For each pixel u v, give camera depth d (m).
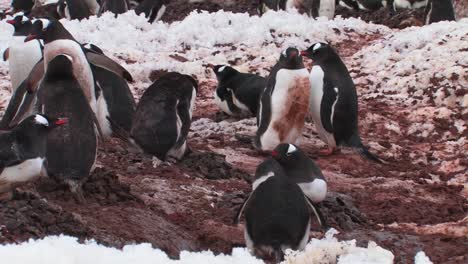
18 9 39.38
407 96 22.92
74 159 12.71
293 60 18.45
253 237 11.78
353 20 29.69
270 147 18.94
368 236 13.80
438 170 19.02
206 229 13.30
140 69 24.31
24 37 20.45
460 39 24.80
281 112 18.66
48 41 16.75
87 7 36.78
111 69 17.41
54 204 12.20
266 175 12.22
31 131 11.68
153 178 15.33
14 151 11.49
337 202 15.27
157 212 13.62
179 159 17.02
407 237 13.92
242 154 18.98
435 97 22.42
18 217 11.00
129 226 12.28
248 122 21.23
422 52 24.52
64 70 13.28
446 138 20.88
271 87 18.72
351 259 10.66
